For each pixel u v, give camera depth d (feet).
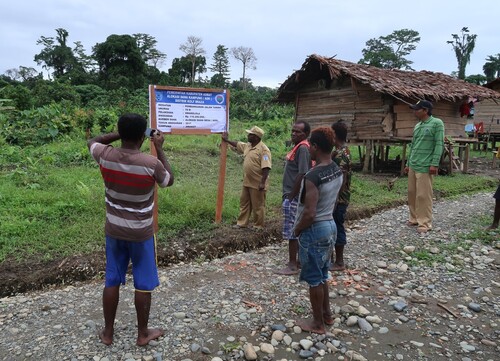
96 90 161.38
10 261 15.89
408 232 21.50
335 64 38.40
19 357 10.32
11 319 12.35
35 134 44.01
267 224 21.47
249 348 10.59
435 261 17.34
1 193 22.82
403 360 10.51
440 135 20.34
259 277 15.74
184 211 21.91
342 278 15.61
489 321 12.56
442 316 12.85
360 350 10.94
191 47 248.11
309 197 10.53
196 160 38.04
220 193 21.08
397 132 38.73
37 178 27.14
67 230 18.56
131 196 10.11
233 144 20.72
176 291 14.35
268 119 99.81
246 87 277.44
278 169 38.40
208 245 18.63
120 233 10.26
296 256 16.15
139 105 100.83
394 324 12.34
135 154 10.04
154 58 278.05
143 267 10.60
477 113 67.41
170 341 11.10
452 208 27.20
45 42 257.96
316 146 10.84
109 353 10.50
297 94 45.85
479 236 20.62
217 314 12.64
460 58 200.13
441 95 39.75
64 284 15.33
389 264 17.15
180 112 19.12
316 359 10.49
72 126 48.11
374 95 39.19
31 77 234.99
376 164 45.98
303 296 14.01
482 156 60.75
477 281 15.56
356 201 27.45
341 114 41.88
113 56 201.98
